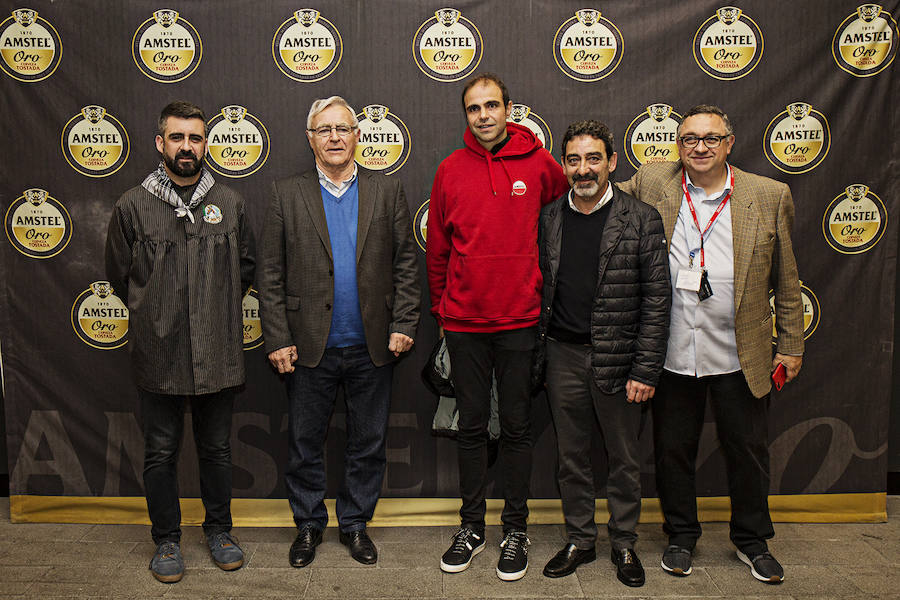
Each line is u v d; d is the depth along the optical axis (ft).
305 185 6.99
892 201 7.91
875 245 7.98
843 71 7.74
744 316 6.61
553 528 8.19
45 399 8.18
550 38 7.76
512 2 7.72
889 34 7.68
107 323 8.09
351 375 7.25
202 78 7.75
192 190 6.81
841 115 7.81
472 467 7.14
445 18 7.72
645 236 6.42
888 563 7.21
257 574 6.99
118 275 6.86
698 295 6.60
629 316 6.50
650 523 8.34
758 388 6.70
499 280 6.56
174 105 6.51
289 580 6.87
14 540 7.81
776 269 6.83
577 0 7.72
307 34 7.73
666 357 6.88
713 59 7.78
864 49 7.70
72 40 7.69
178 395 6.86
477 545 7.28
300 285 6.93
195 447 8.26
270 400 8.21
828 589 6.67
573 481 7.00
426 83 7.82
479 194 6.59
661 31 7.75
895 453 8.87
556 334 6.75
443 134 7.89
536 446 8.31
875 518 8.28
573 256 6.59
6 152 7.84
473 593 6.62
